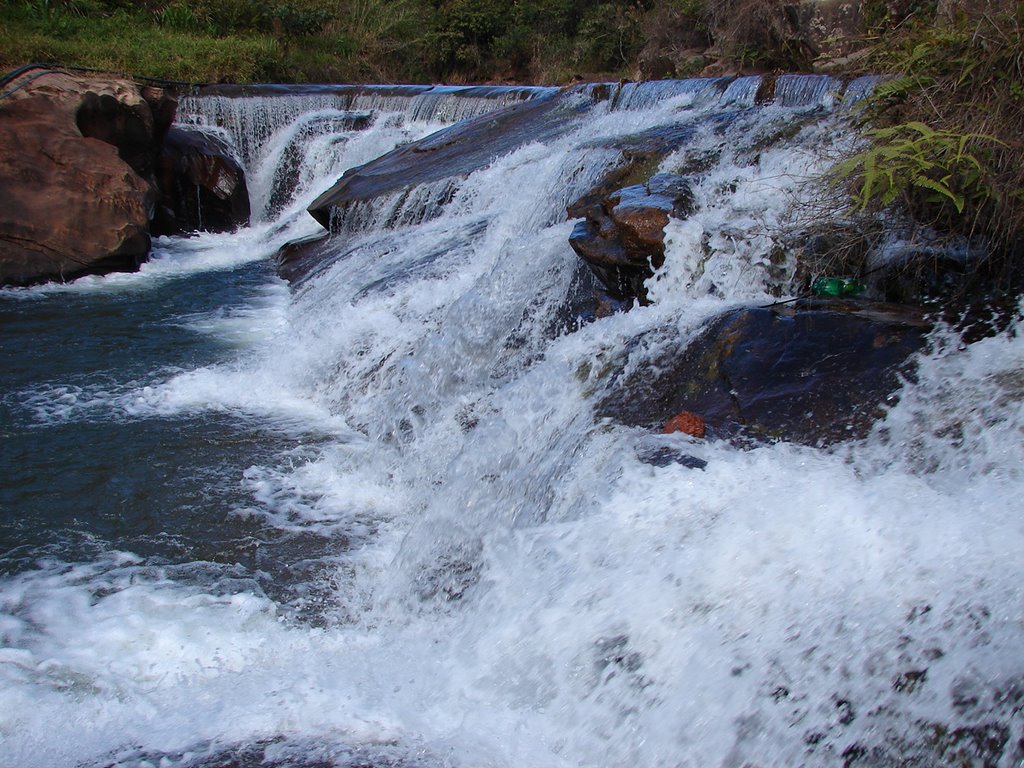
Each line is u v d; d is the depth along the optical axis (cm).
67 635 425
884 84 560
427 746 323
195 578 480
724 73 1459
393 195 1071
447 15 2602
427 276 838
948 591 288
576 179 862
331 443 650
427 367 665
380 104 1650
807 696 286
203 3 2177
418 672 380
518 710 343
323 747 324
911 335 456
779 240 555
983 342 431
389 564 496
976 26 510
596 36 2447
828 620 298
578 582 364
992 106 497
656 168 820
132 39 1906
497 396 590
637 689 320
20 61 1636
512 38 2561
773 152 757
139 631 430
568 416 511
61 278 1081
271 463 615
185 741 336
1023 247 479
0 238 1047
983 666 263
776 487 370
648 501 386
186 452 630
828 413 427
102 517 541
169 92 1329
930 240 512
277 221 1416
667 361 505
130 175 1152
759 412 444
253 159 1552
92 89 1195
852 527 327
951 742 259
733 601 320
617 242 603
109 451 627
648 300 590
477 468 527
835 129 755
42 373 777
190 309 980
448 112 1555
